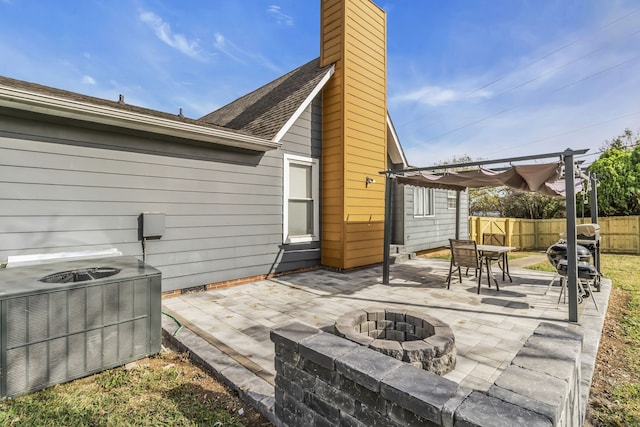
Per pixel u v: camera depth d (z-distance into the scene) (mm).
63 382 2586
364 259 7637
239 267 6059
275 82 10273
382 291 5523
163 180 5090
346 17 7199
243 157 6105
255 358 2998
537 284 6062
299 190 7199
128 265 3375
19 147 3900
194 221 5441
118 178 4648
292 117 6512
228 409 2312
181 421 2168
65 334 2596
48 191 4098
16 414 2205
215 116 11352
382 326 3059
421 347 2408
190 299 5000
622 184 12516
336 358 1679
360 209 7508
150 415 2223
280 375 2055
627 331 3918
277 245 6680
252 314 4289
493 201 20250
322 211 7559
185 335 3482
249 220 6211
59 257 3969
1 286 2494
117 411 2260
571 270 3969
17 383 2385
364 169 7598
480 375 2701
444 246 12320
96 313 2756
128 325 2943
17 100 3555
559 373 1475
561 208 16031
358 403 1595
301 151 7113
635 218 11625
